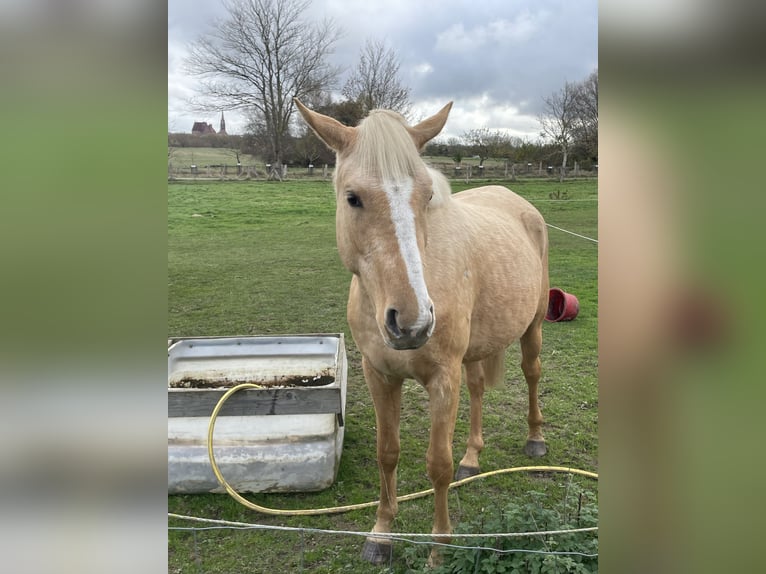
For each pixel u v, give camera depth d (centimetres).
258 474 308
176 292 798
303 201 1922
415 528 280
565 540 225
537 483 318
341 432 353
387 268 179
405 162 187
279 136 2700
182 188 2150
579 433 377
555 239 1192
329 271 935
